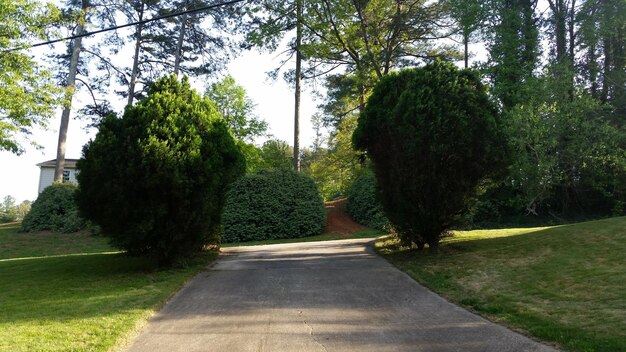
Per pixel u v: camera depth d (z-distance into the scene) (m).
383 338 5.61
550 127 17.94
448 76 10.96
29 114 15.17
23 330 6.05
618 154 18.25
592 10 21.84
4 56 14.29
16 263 13.62
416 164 10.44
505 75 21.41
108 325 6.28
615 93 22.52
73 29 24.39
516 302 6.76
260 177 24.88
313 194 25.00
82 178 10.38
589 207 20.84
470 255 10.45
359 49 26.86
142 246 10.72
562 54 22.33
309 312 6.93
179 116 10.77
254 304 7.53
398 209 11.13
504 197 20.09
